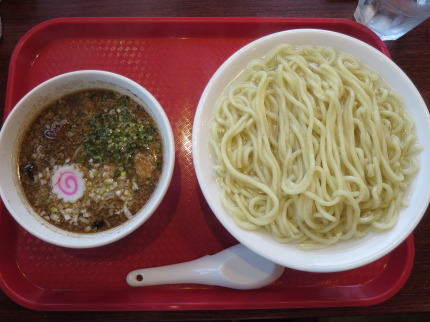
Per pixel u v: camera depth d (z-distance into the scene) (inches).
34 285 14.6
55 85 13.4
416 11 14.9
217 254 14.3
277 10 16.6
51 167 13.8
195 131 13.0
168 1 16.6
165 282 14.0
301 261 12.1
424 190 12.6
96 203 13.5
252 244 12.2
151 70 16.2
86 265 14.7
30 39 15.8
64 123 14.0
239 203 13.1
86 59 16.3
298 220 12.9
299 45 14.1
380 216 13.2
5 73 15.9
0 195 12.7
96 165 13.8
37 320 14.2
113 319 14.2
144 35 16.4
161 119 13.0
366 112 13.2
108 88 14.0
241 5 16.6
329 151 12.8
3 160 13.0
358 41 13.7
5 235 14.5
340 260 12.2
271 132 13.8
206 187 12.6
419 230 15.0
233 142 13.8
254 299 14.2
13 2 16.5
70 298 14.3
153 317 14.3
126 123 14.0
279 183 13.0
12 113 13.0
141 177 13.7
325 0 16.8
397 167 13.2
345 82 13.7
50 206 13.5
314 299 14.3
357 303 14.1
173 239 14.8
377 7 15.6
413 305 14.5
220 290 14.5
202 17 16.1
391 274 14.5
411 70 16.1
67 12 16.4
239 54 13.7
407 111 13.5
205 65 16.3
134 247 14.8
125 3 16.6
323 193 12.7
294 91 13.6
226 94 14.0
